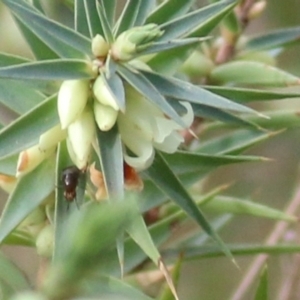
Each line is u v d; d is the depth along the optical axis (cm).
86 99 18
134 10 18
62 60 18
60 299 14
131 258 20
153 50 18
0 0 18
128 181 18
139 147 18
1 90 19
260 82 21
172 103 18
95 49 18
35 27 18
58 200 18
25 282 17
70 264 14
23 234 20
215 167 20
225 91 19
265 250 21
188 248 21
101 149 18
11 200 19
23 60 19
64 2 20
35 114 18
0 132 18
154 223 21
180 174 20
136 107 18
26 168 19
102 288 17
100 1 19
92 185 19
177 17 19
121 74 18
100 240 14
